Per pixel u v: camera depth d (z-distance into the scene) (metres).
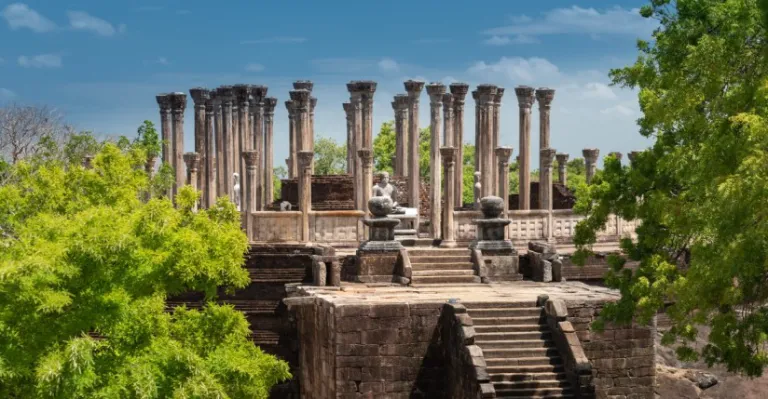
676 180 27.41
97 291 23.41
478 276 37.72
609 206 28.58
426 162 73.44
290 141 58.38
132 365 22.86
